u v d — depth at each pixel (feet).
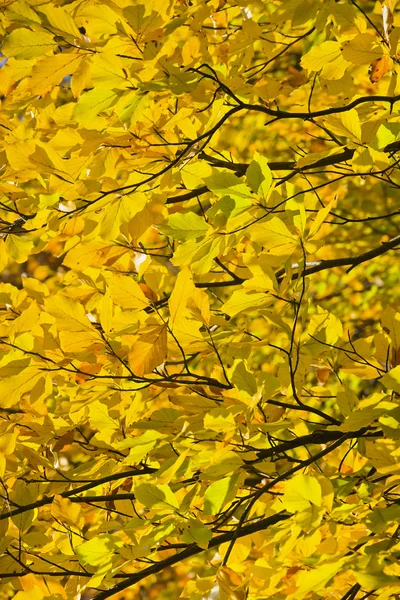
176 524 13.92
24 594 14.34
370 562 13.11
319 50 14.35
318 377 14.80
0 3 14.46
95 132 14.07
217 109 14.15
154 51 13.83
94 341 13.97
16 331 14.43
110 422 14.62
